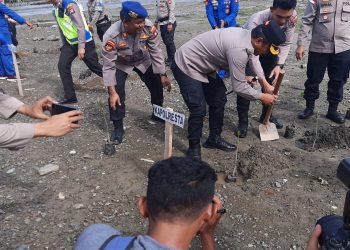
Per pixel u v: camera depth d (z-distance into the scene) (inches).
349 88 281.4
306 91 223.6
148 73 202.8
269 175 165.6
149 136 207.0
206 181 55.6
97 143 199.5
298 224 137.6
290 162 176.9
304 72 325.7
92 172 172.2
